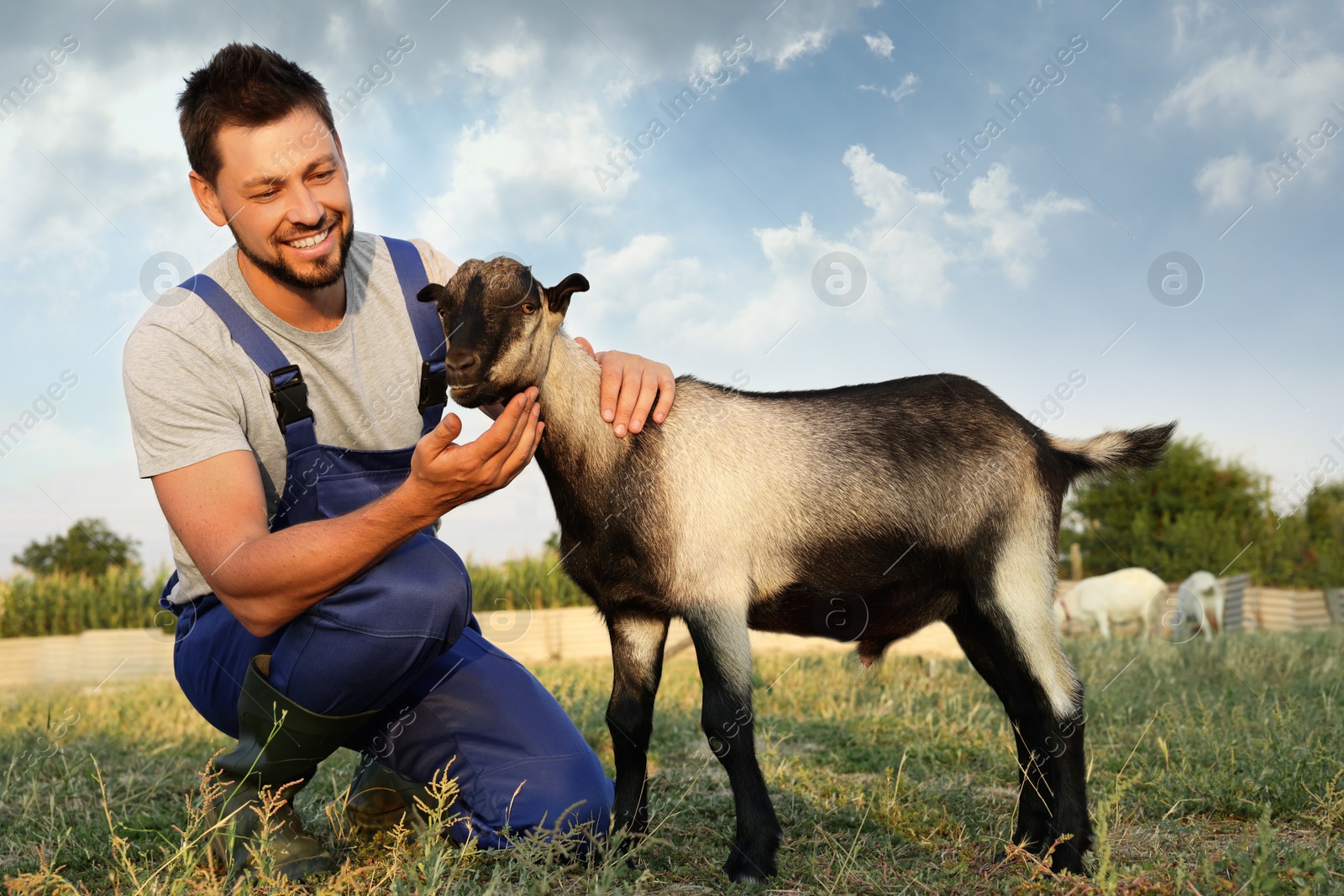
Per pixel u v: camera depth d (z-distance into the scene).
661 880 2.76
